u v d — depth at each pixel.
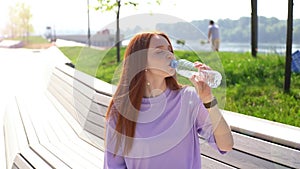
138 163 1.62
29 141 3.22
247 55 7.85
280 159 1.89
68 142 3.15
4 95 6.59
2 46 25.67
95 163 2.65
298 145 1.81
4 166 3.35
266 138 1.97
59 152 2.88
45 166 2.62
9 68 10.45
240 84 6.23
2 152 3.70
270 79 6.23
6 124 4.35
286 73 5.62
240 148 2.09
